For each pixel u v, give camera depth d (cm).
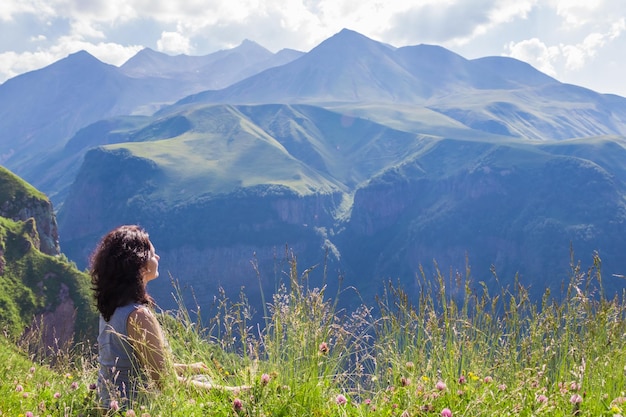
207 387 311
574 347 300
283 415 286
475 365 307
